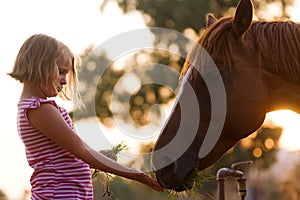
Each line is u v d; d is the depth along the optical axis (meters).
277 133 16.73
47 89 5.00
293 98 5.56
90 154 4.91
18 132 5.04
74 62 5.14
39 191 4.94
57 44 5.02
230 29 5.57
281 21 5.67
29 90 5.03
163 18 17.17
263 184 16.59
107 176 5.80
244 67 5.52
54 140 4.92
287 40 5.51
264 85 5.54
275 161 16.83
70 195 4.93
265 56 5.53
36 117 4.92
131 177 4.95
